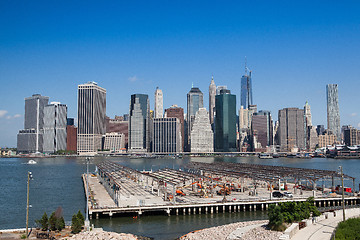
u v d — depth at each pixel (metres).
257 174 148.00
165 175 150.62
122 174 163.12
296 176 136.25
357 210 87.19
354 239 59.16
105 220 102.19
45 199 143.38
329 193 131.00
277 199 118.44
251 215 109.25
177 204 111.00
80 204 132.38
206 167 195.38
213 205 112.12
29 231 80.75
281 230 72.25
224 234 76.25
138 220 102.31
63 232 80.25
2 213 117.19
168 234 87.81
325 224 74.00
